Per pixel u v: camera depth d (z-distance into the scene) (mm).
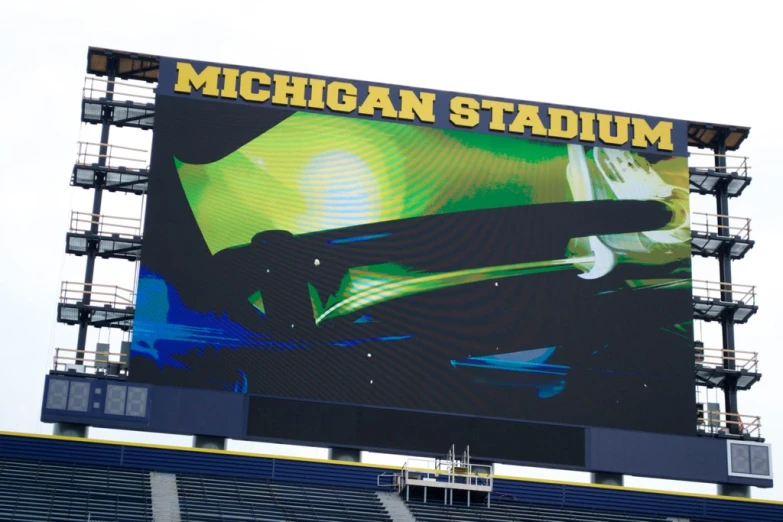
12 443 38719
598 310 41094
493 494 40219
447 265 40781
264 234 40281
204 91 41375
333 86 41969
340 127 41625
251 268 39969
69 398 38625
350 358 39656
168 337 39125
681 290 41688
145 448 39188
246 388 39062
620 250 41750
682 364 41094
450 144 41938
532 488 40469
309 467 39719
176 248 39812
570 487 40594
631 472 40094
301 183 40875
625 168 42594
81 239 40500
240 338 39344
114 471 38781
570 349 40656
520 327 40594
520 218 41562
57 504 36906
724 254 43562
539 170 42125
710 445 40750
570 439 40031
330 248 40438
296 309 39812
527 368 40312
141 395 38750
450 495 39844
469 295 40625
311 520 38031
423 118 42000
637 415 40469
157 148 40625
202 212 40219
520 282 40969
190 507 37688
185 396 38844
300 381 39281
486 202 41531
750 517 41031
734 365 42188
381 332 39969
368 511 38875
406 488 39500
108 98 41688
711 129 44281
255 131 41250
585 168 42375
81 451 38938
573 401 40281
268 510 38219
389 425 39312
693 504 40969
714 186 44219
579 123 42875
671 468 40312
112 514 36812
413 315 40219
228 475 39281
